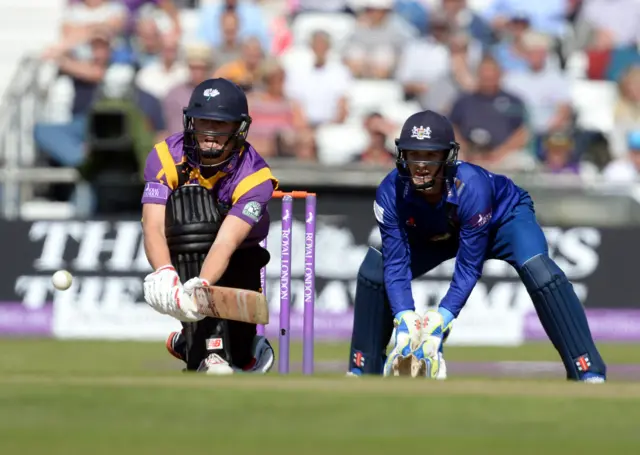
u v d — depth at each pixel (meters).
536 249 21.75
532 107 48.22
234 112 20.20
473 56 49.94
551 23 52.44
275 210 41.44
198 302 19.20
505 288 41.41
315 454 10.68
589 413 13.63
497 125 45.69
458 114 46.00
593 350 21.73
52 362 31.30
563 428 12.60
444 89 48.31
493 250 22.17
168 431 12.03
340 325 41.06
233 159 20.55
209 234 20.44
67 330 41.59
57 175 45.91
